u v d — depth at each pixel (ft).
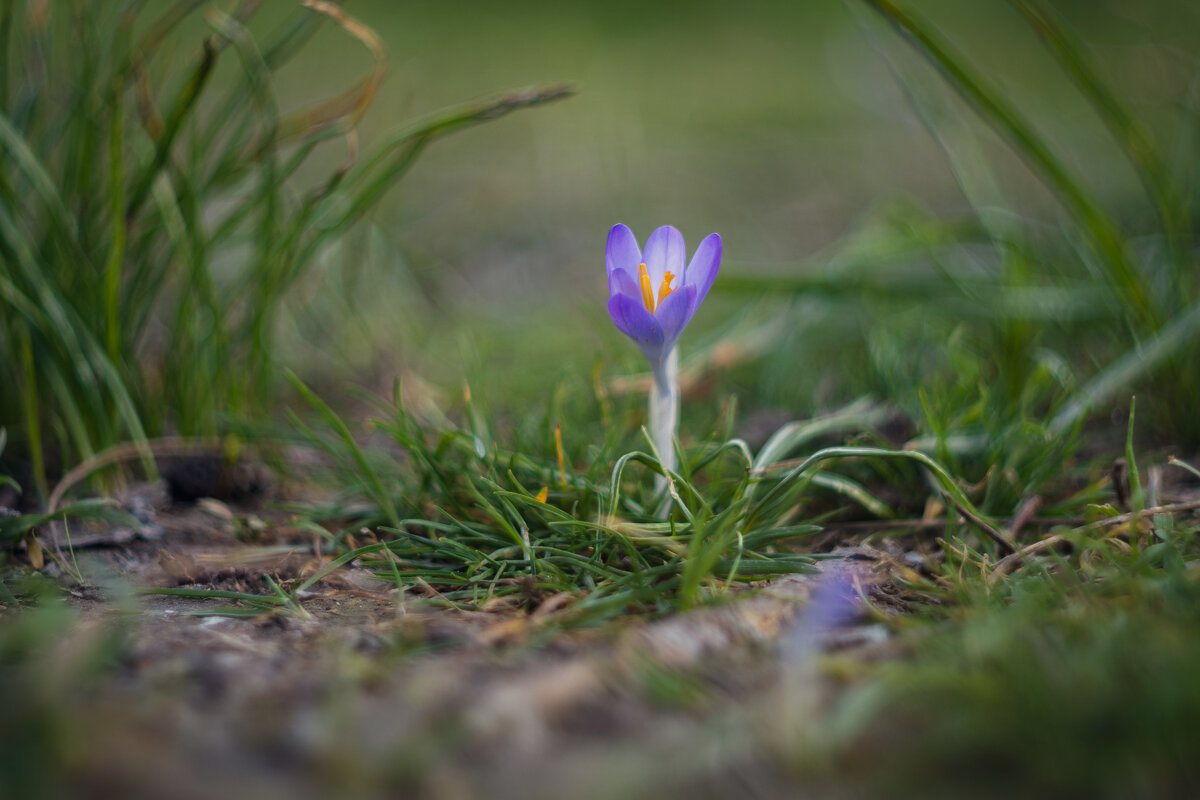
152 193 2.62
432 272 3.95
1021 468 2.54
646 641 2.16
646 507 2.44
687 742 2.05
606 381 2.92
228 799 2.01
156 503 2.61
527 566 2.36
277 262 2.72
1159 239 2.93
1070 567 2.31
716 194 5.49
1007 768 2.03
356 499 2.62
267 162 2.69
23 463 2.66
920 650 2.15
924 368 2.94
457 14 10.46
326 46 7.96
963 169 3.11
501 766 2.04
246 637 2.24
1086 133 4.21
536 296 3.96
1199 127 2.99
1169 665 2.07
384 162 4.82
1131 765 2.01
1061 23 2.71
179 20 2.58
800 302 3.03
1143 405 2.81
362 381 3.12
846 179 5.75
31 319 2.55
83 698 2.10
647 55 9.43
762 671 2.13
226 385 2.75
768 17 11.19
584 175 5.72
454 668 2.14
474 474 2.49
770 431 2.77
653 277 2.38
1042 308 2.91
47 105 2.64
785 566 2.31
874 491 2.59
